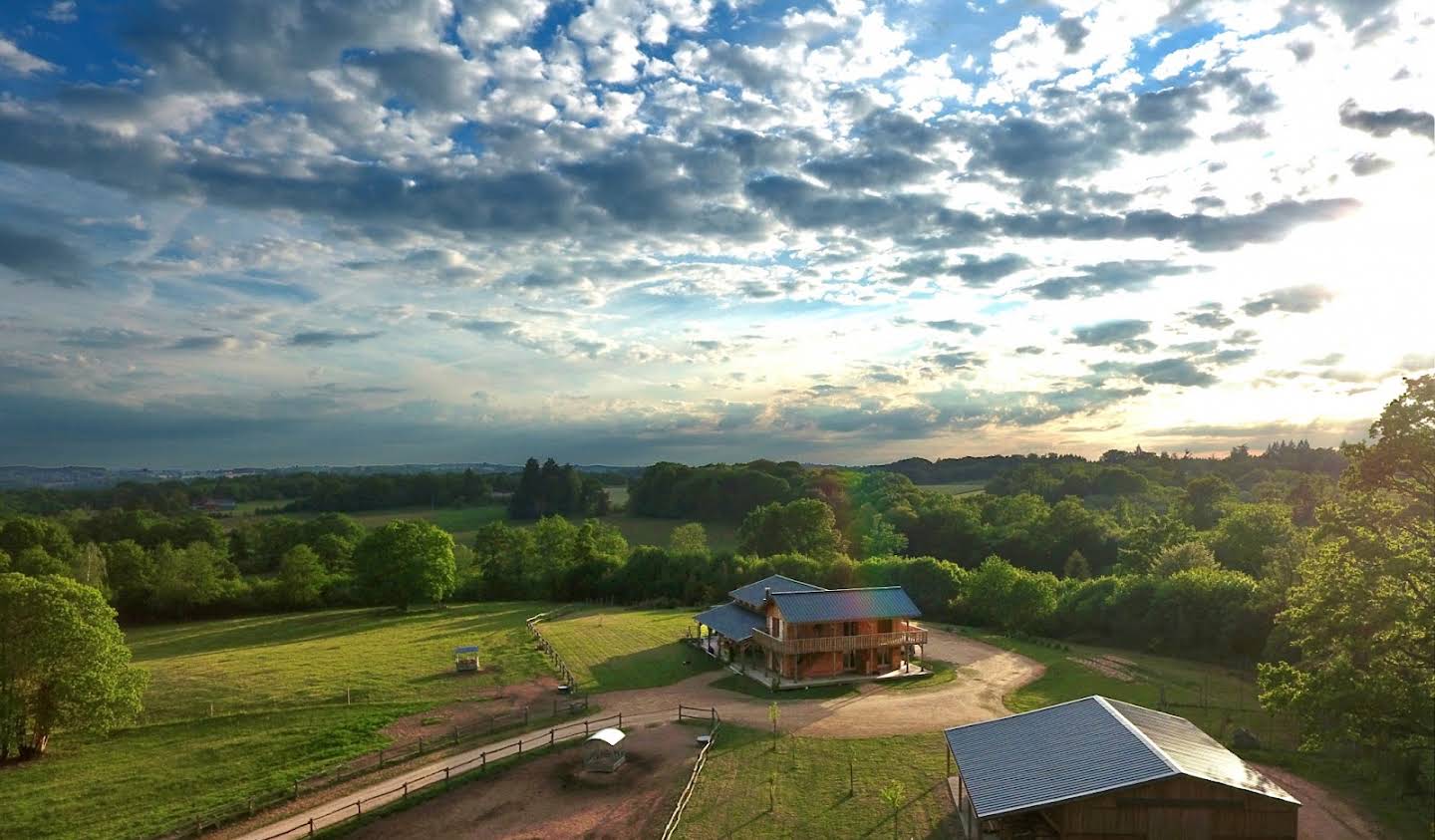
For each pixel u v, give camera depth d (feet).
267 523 496.64
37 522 408.05
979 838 111.34
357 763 150.10
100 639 168.76
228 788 141.90
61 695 160.97
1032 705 185.68
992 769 114.52
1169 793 98.53
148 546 454.81
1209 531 336.49
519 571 413.18
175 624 361.10
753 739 160.97
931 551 423.64
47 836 125.59
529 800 131.95
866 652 220.64
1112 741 110.11
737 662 233.35
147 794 140.56
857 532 444.14
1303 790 130.72
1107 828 98.84
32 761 158.30
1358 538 109.29
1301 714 108.58
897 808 125.08
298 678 218.18
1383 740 110.52
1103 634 272.10
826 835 116.37
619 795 132.98
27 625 160.76
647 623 304.91
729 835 116.98
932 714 178.40
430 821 124.88
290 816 127.95
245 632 321.11
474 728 170.40
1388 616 100.94
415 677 217.77
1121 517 451.53
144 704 196.95
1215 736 159.22
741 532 447.42
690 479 572.10
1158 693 196.24
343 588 395.75
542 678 215.51
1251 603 226.38
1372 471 109.09
